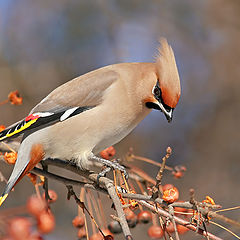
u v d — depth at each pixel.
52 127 6.82
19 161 6.53
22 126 6.74
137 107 7.08
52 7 13.96
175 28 14.38
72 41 13.86
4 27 13.60
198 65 14.22
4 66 13.12
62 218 10.99
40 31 13.73
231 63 14.15
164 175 12.53
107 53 13.95
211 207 5.07
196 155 13.08
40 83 13.22
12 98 7.64
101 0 14.09
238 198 12.16
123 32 14.05
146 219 6.54
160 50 7.12
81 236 6.48
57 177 6.36
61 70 13.54
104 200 10.38
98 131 6.94
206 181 12.57
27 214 4.94
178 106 13.80
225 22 14.45
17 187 11.45
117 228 6.48
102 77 7.14
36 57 13.46
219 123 13.56
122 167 6.52
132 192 5.94
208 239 5.16
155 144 13.12
